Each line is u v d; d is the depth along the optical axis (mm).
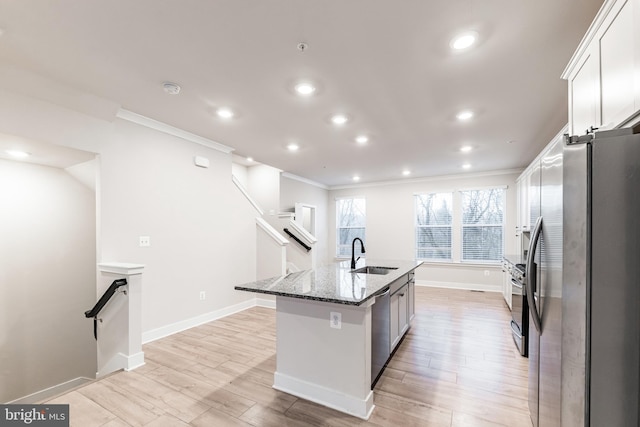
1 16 1688
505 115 3148
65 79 2432
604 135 1009
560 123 3365
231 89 2598
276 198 6172
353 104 2891
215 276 4242
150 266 3414
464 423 1922
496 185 6156
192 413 2031
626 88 1275
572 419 1111
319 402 2146
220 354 3010
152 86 2551
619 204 989
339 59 2143
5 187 3209
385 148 4438
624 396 980
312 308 2201
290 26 1794
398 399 2197
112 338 2848
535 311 1589
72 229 3711
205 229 4105
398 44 1964
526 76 2355
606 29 1445
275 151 4621
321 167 5816
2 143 2588
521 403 2146
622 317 981
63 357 3627
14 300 3270
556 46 1968
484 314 4434
